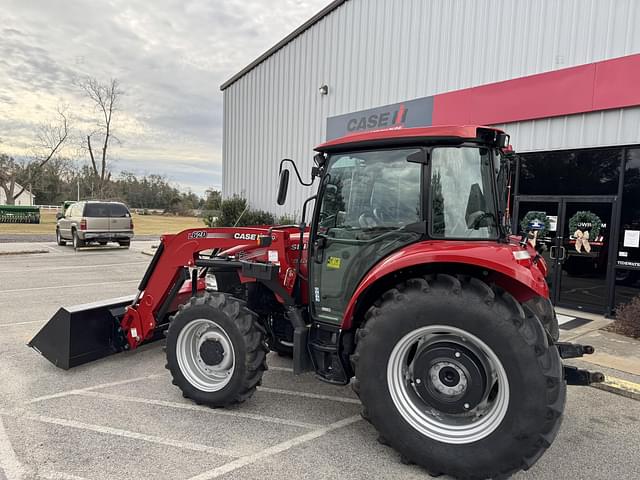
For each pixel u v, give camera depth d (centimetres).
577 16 714
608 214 726
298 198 1353
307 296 388
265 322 412
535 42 770
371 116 1080
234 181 1728
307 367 358
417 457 283
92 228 1667
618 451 317
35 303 774
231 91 1728
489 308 264
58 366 448
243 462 293
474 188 306
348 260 343
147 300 446
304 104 1308
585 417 373
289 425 347
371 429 344
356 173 343
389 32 1034
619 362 492
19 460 290
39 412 362
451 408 285
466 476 271
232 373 359
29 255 1537
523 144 797
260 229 400
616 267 719
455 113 890
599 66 685
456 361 283
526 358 254
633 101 655
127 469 283
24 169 4491
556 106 738
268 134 1488
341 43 1166
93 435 325
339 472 284
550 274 802
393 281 320
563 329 639
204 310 368
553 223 793
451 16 902
